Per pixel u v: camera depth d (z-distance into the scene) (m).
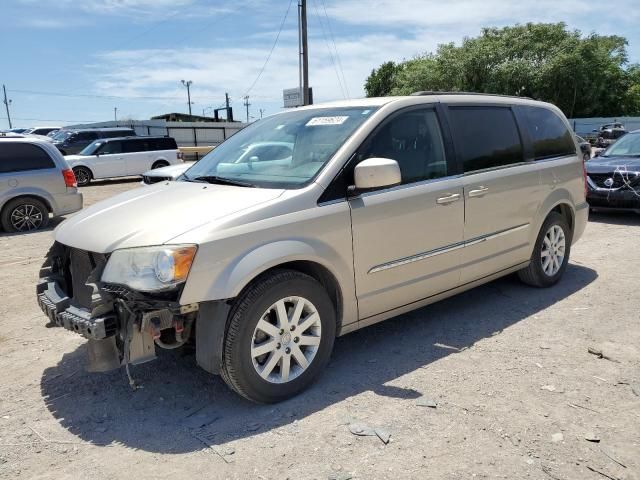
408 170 4.12
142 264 3.09
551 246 5.56
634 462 2.79
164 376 3.91
